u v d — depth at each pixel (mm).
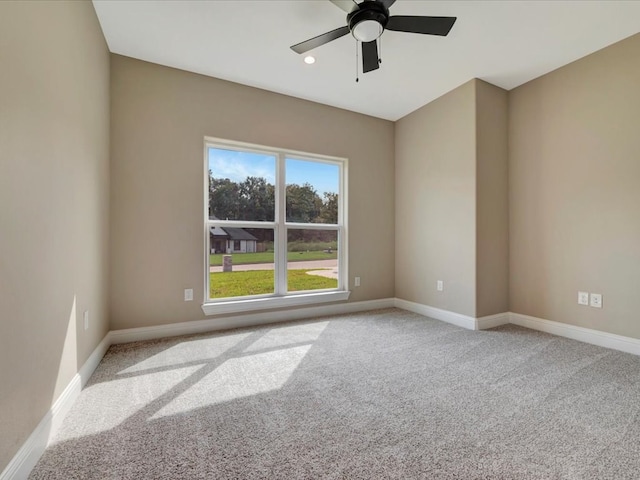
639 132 2408
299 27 2340
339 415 1600
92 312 2096
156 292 2814
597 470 1199
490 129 3207
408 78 3092
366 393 1832
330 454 1300
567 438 1402
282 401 1739
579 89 2764
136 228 2730
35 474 1180
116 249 2652
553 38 2461
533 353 2471
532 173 3133
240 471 1202
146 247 2771
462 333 2988
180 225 2910
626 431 1453
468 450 1321
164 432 1448
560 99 2900
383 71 2961
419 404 1706
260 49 2615
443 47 2570
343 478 1165
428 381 1987
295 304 3494
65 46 1609
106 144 2492
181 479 1160
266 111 3328
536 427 1488
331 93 3414
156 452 1309
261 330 3070
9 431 1074
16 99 1142
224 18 2238
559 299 2922
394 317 3590
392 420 1553
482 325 3125
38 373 1292
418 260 3797
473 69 2926
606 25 2299
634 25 2299
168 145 2859
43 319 1345
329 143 3713
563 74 2877
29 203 1231
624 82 2484
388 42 2502
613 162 2551
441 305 3486
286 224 3545
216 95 3072
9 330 1082
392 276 4148
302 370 2156
